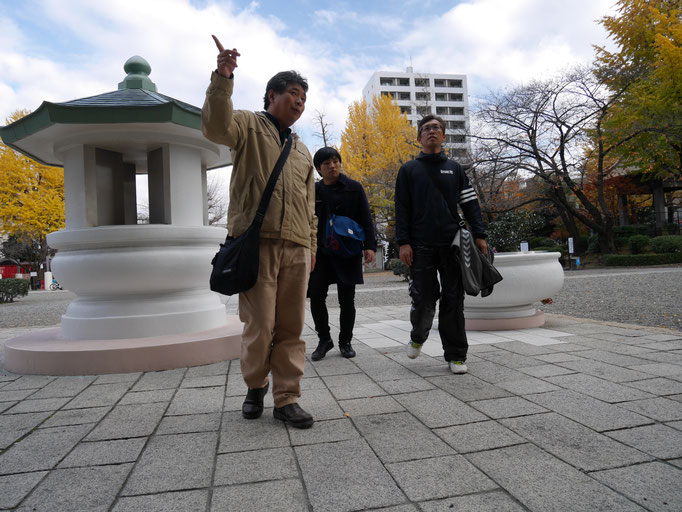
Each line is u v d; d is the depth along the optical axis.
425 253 2.88
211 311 3.78
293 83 2.09
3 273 28.03
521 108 19.11
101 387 2.68
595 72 18.61
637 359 2.96
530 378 2.60
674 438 1.68
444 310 2.83
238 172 1.95
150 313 3.49
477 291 2.69
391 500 1.29
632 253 20.67
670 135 16.84
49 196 21.20
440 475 1.44
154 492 1.39
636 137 18.39
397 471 1.48
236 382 2.74
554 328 4.39
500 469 1.47
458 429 1.85
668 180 23.03
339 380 2.72
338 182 3.55
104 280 3.38
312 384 2.65
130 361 3.04
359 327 5.08
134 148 3.80
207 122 1.79
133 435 1.89
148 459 1.64
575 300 7.15
